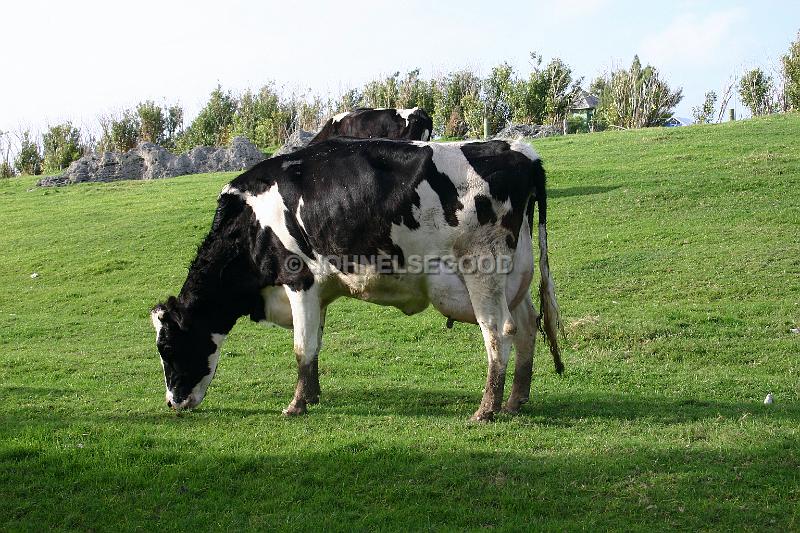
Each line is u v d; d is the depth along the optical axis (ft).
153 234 80.38
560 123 165.99
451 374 39.17
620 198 76.84
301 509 22.03
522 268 30.25
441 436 27.53
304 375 31.71
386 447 26.05
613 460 24.56
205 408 32.91
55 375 39.96
